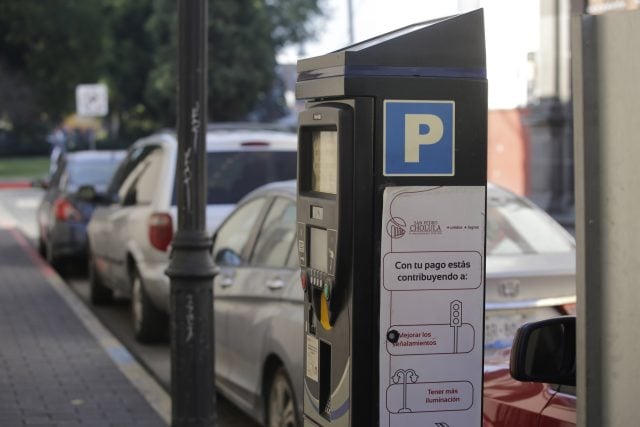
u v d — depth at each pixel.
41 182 20.16
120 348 10.45
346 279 4.00
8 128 64.12
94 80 38.59
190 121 6.15
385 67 3.97
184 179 6.20
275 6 41.25
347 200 3.96
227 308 7.70
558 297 7.09
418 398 4.05
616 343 2.92
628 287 2.88
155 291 10.41
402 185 3.99
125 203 11.82
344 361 4.05
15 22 36.34
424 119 4.00
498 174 20.72
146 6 42.66
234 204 10.39
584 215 2.94
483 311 4.07
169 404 8.12
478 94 4.05
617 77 2.87
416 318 4.03
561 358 3.92
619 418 2.92
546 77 19.00
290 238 7.05
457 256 4.05
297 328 6.29
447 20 4.02
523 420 4.25
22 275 16.08
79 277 16.86
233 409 8.59
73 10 37.25
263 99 43.31
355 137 3.95
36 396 8.34
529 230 7.60
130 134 49.41
